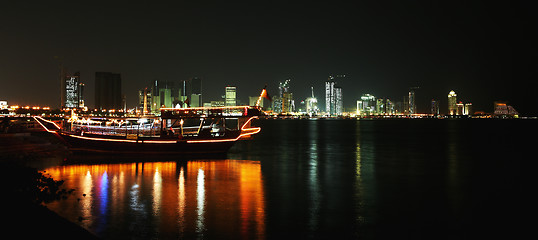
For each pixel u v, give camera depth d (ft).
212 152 198.29
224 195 106.42
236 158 195.42
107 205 93.56
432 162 186.50
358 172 152.35
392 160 196.44
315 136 437.99
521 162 187.32
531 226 81.35
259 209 92.43
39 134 284.00
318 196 107.04
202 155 195.21
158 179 129.49
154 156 186.29
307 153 232.12
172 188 115.03
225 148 201.67
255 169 158.40
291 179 134.31
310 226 80.33
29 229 52.85
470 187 121.60
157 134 200.95
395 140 363.35
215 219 83.87
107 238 71.56
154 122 215.92
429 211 92.38
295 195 107.96
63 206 92.07
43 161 166.09
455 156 216.74
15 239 48.88
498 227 80.64
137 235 73.36
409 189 118.01
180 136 189.16
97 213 86.74
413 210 93.20
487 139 373.81
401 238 74.23
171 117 191.93
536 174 148.87
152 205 94.27
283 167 165.78
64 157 178.29
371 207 95.50
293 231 77.15
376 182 129.80
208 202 98.07
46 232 53.26
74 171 143.13
